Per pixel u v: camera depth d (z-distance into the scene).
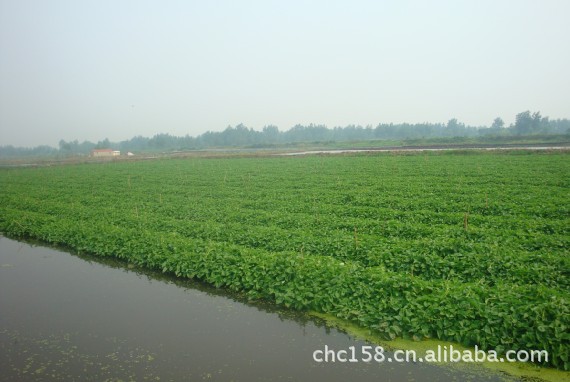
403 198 23.41
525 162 40.22
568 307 8.11
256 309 11.27
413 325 9.02
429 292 9.88
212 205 24.14
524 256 11.66
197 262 13.44
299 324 10.30
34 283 13.81
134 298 12.34
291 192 28.03
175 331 10.12
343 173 38.81
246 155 77.88
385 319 9.41
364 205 22.64
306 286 11.05
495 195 22.69
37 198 31.03
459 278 11.23
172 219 19.83
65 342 9.66
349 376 8.02
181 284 13.34
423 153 57.75
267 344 9.36
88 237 17.19
